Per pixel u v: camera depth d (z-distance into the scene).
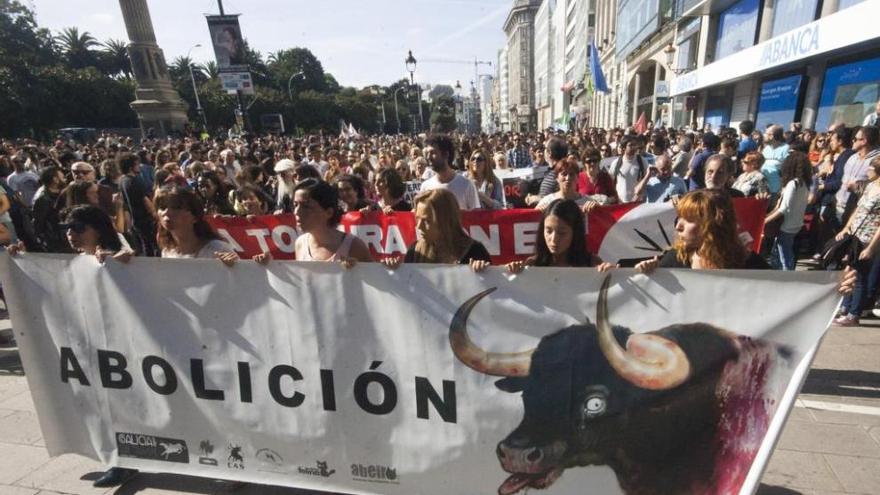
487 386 2.17
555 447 2.15
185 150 15.37
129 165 6.28
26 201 8.42
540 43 104.69
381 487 2.39
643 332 2.00
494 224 3.82
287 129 67.25
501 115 162.12
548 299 2.06
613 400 2.06
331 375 2.33
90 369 2.62
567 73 72.19
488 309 2.12
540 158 10.12
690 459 2.01
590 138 18.05
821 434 2.90
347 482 2.43
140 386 2.58
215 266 2.35
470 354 2.17
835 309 1.77
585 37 54.81
